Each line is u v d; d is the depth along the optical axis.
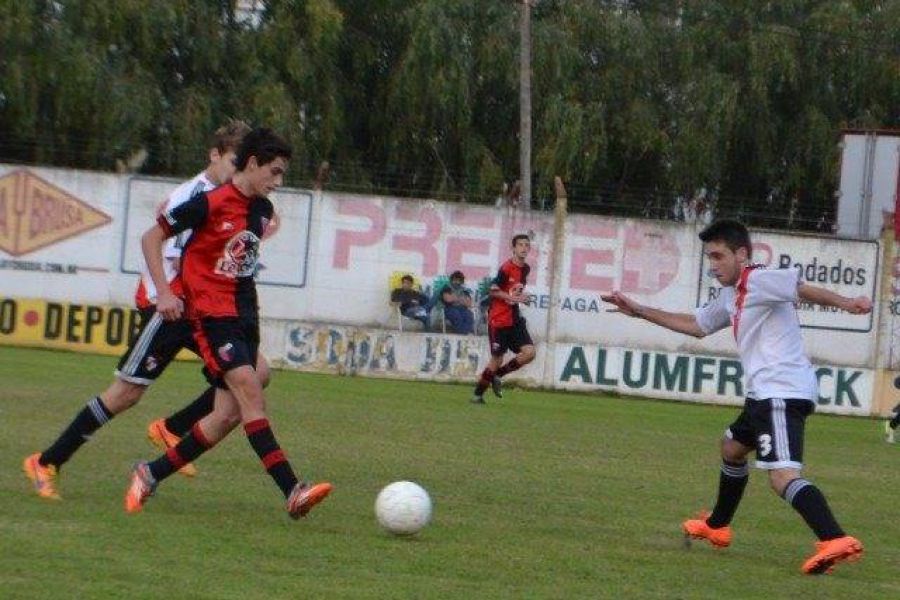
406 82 37.94
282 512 10.55
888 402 30.25
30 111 34.28
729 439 10.05
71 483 11.26
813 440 22.14
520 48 37.78
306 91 37.91
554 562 9.30
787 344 9.67
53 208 29.12
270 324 29.27
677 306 30.02
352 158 39.28
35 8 34.31
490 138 40.16
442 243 29.61
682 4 42.31
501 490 12.73
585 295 29.88
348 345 29.44
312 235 29.44
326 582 8.12
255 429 9.73
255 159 9.74
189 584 7.82
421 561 8.96
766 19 42.59
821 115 41.38
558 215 29.67
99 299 29.25
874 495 14.77
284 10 37.59
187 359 28.95
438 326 29.66
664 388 30.11
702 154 39.41
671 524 11.48
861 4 43.84
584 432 19.69
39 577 7.75
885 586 9.31
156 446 12.68
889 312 30.30
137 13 35.53
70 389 19.86
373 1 40.41
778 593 8.82
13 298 29.03
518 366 24.36
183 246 10.04
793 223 40.97
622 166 40.97
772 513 12.65
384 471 13.46
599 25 39.88
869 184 35.25
